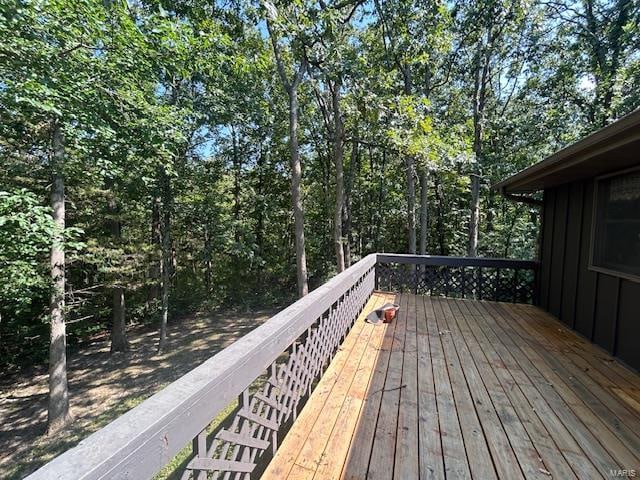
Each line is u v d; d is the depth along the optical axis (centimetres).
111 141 571
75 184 748
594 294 356
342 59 736
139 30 484
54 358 633
